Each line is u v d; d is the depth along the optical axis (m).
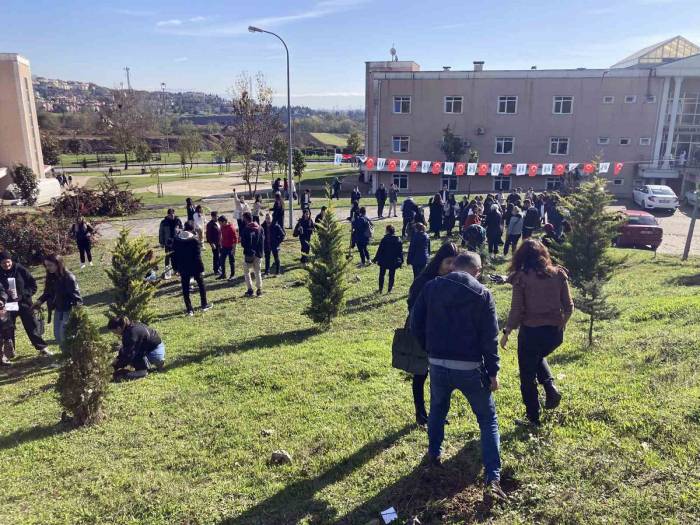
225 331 10.83
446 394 4.11
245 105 39.12
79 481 5.05
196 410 6.54
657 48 44.28
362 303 12.64
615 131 41.28
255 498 4.47
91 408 6.38
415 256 12.47
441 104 42.28
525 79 41.22
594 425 4.73
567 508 3.66
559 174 33.44
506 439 4.63
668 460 4.07
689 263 17.11
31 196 38.50
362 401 6.28
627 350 7.20
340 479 4.57
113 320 8.20
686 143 41.50
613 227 11.09
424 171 34.19
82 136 95.81
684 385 5.44
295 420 5.95
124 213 30.95
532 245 4.68
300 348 9.06
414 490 4.14
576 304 7.95
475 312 3.88
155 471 5.11
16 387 8.24
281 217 20.73
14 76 41.59
